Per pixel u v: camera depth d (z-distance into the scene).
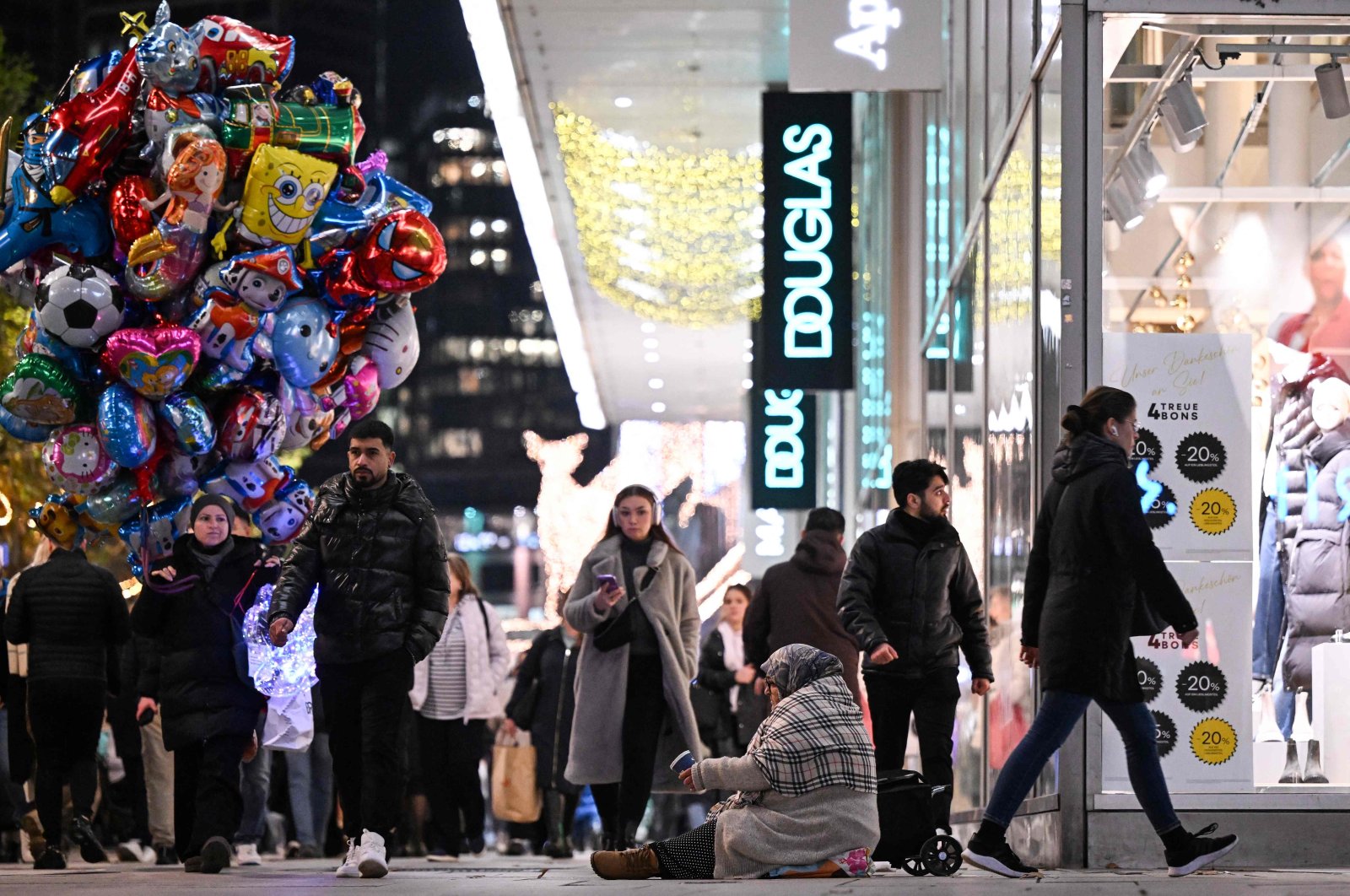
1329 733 26.45
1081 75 26.34
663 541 30.12
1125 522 21.38
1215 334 26.27
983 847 22.09
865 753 22.52
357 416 31.12
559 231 80.81
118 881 23.89
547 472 113.38
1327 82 28.41
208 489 29.23
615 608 29.45
